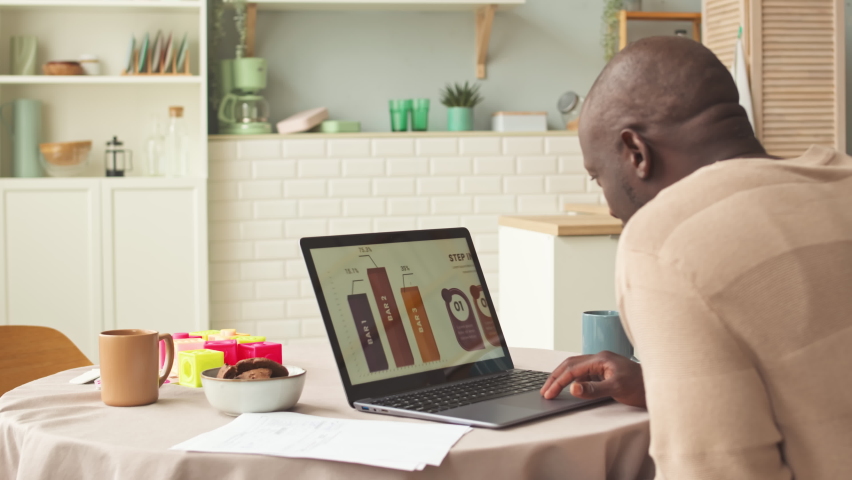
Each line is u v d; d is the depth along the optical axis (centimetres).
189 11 356
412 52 384
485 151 369
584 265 233
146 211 340
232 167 355
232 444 83
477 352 123
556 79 393
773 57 346
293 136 357
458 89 374
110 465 83
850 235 68
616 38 387
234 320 357
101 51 360
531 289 253
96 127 361
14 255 333
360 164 362
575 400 101
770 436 66
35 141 346
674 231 68
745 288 65
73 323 336
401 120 367
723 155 80
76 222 336
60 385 116
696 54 81
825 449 65
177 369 122
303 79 379
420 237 126
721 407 65
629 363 100
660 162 82
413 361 113
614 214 90
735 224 67
